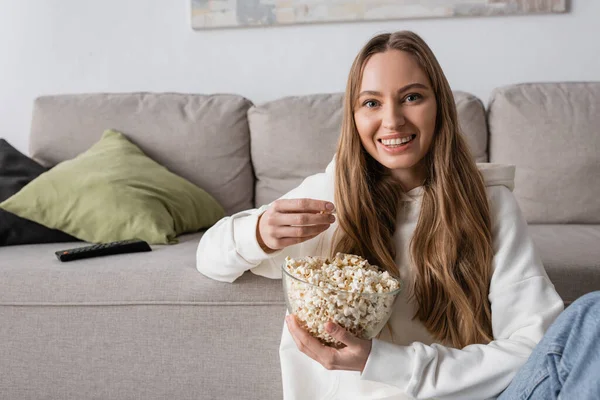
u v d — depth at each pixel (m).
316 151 2.21
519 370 0.95
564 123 2.13
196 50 2.63
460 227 1.14
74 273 1.51
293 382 1.22
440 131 1.15
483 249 1.13
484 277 1.13
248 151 2.30
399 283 1.02
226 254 1.24
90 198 1.92
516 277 1.10
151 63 2.65
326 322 0.97
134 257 1.62
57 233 1.93
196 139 2.25
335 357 0.99
